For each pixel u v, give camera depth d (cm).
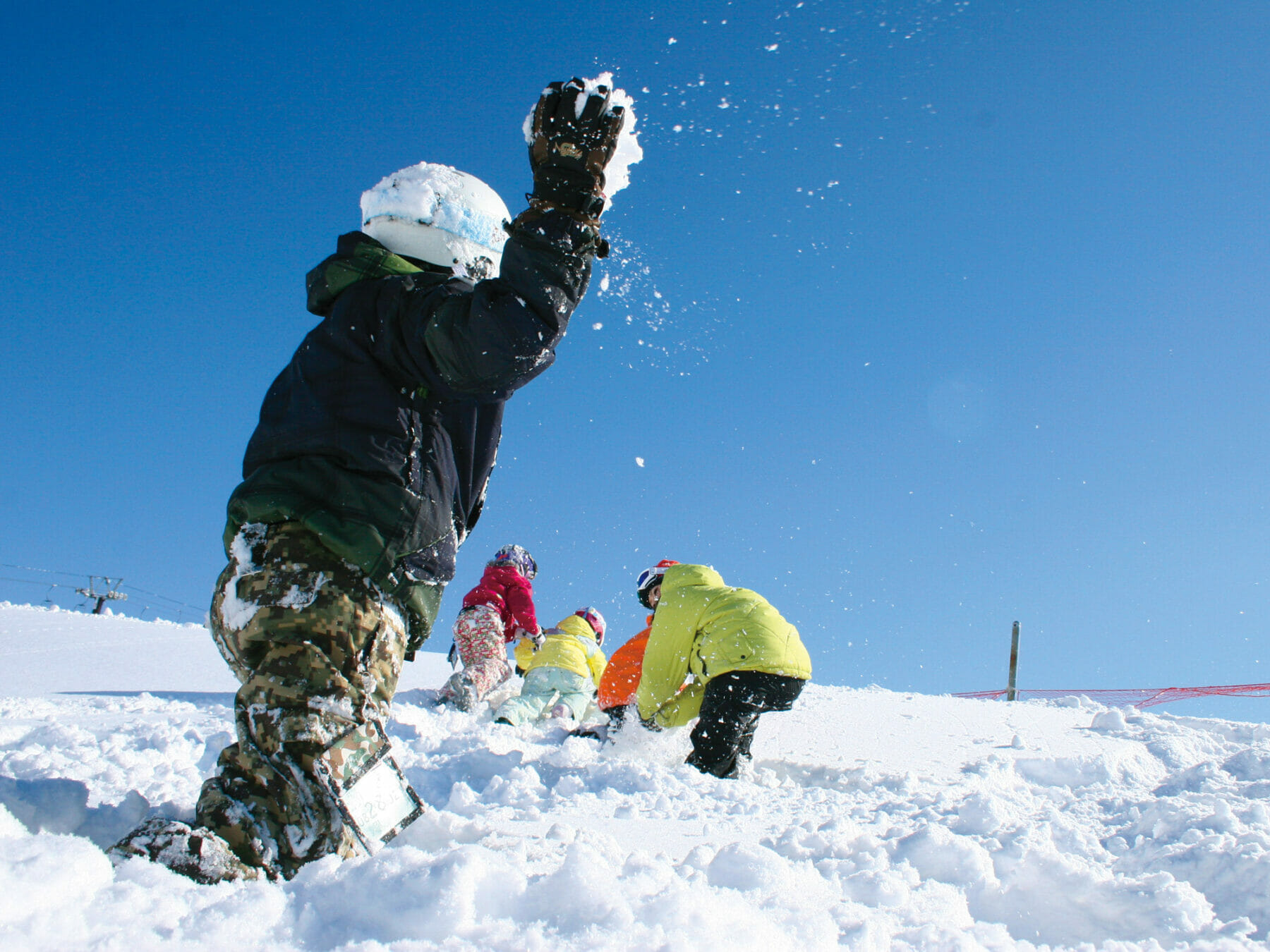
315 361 179
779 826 226
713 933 118
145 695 491
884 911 152
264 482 168
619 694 442
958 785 319
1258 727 466
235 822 146
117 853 129
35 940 94
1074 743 434
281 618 160
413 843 189
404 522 170
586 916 120
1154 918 159
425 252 197
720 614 377
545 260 163
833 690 639
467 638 537
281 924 114
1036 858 176
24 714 412
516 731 422
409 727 398
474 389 169
